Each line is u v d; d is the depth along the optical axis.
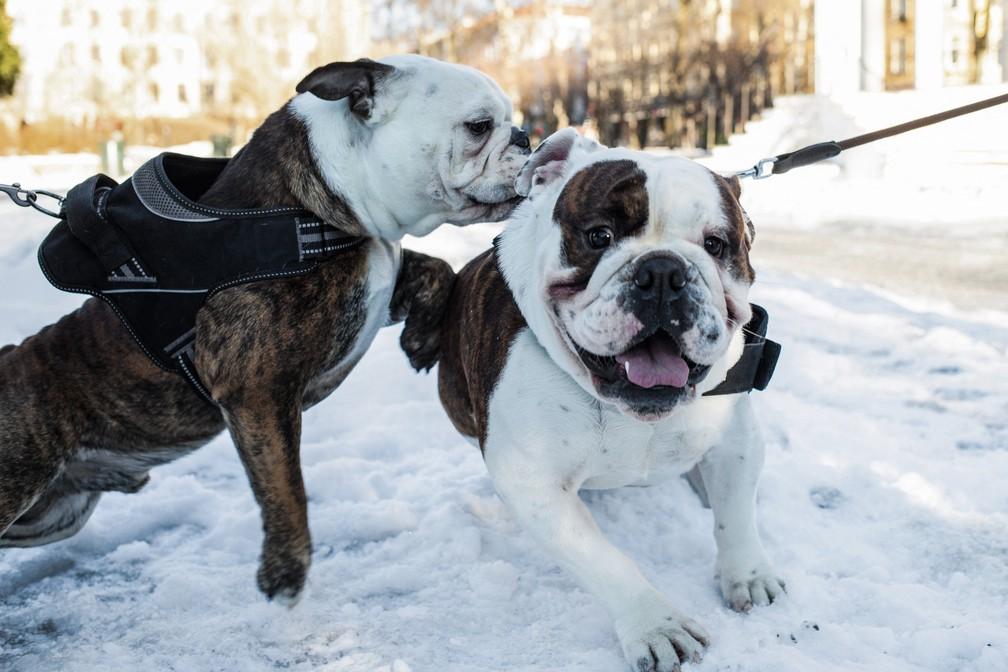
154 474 1.81
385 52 18.30
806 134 6.30
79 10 23.58
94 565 1.48
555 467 1.21
